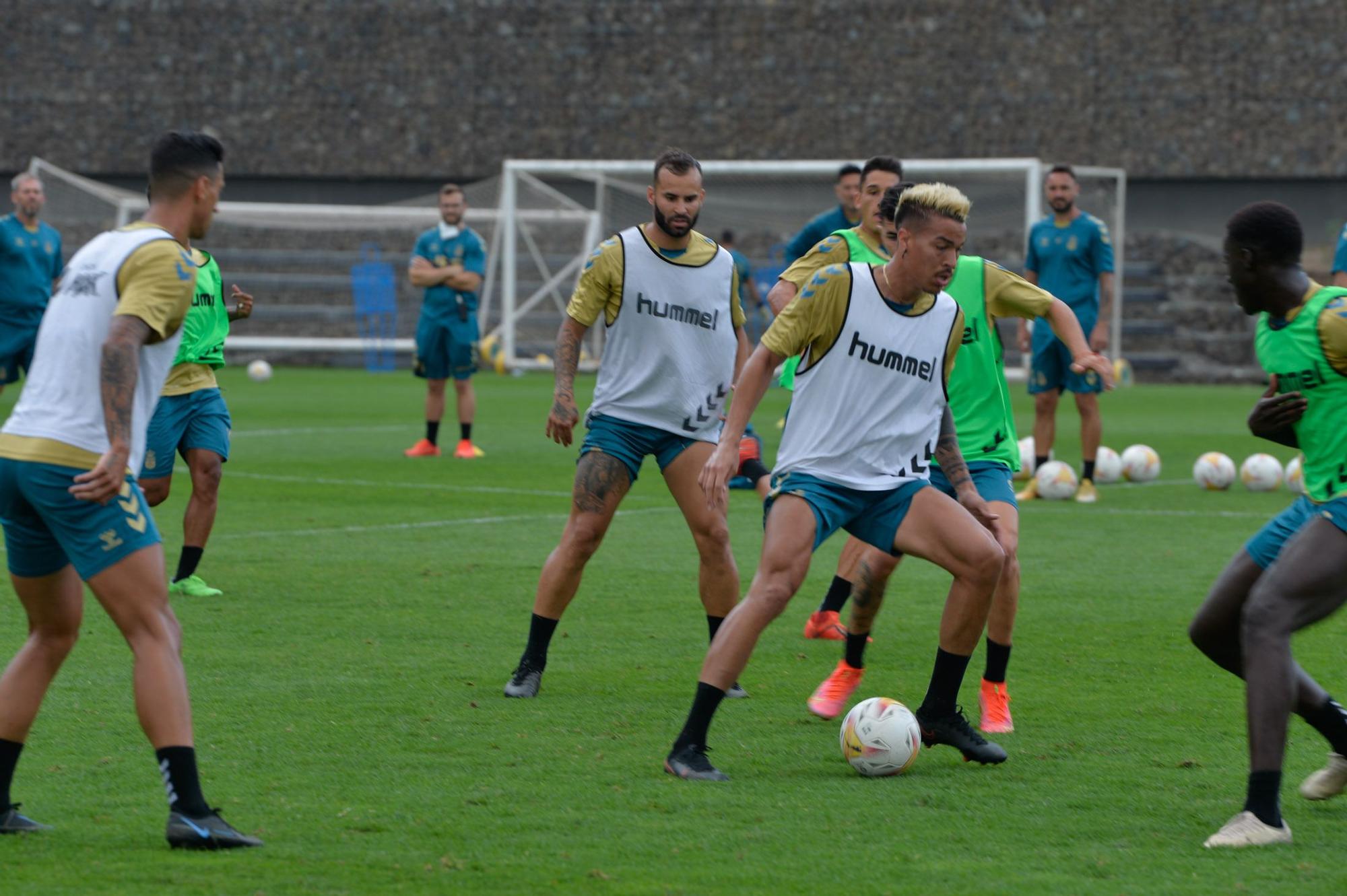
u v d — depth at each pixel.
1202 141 113.19
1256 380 107.56
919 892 12.76
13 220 47.22
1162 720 19.28
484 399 82.12
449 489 43.69
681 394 20.94
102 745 17.52
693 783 16.25
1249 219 14.84
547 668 22.14
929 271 16.73
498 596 27.66
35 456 13.57
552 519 37.84
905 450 17.36
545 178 121.81
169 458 26.95
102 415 13.66
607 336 21.25
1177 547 34.16
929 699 17.38
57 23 119.75
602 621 25.73
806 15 117.44
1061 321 19.73
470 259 52.03
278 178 122.94
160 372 14.16
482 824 14.65
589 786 16.08
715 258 21.25
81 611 14.70
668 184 20.69
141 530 13.80
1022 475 46.59
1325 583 14.46
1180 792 16.03
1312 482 15.02
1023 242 113.75
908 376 17.09
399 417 69.38
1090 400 42.50
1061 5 114.44
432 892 12.65
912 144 116.25
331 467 49.25
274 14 120.44
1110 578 30.11
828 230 35.19
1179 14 113.19
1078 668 22.34
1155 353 110.81
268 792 15.73
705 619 25.89
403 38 120.31
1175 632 24.98
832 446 17.06
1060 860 13.69
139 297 13.48
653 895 12.65
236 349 119.88
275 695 20.16
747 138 118.50
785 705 20.27
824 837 14.34
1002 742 18.28
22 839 14.08
